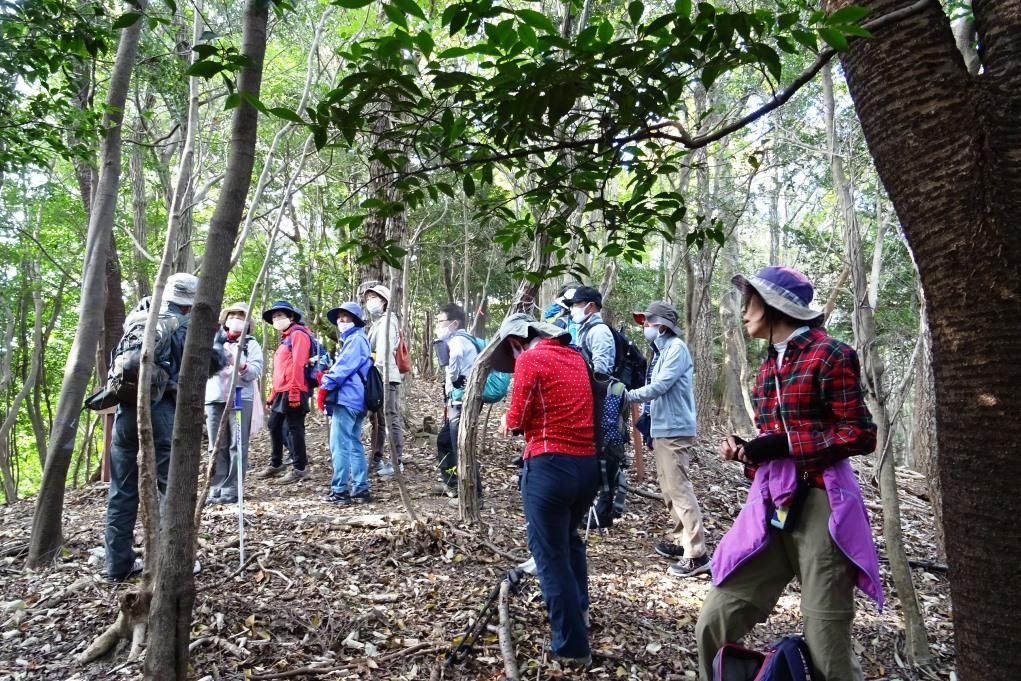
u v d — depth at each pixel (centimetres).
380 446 701
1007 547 167
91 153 459
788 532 253
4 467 870
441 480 671
